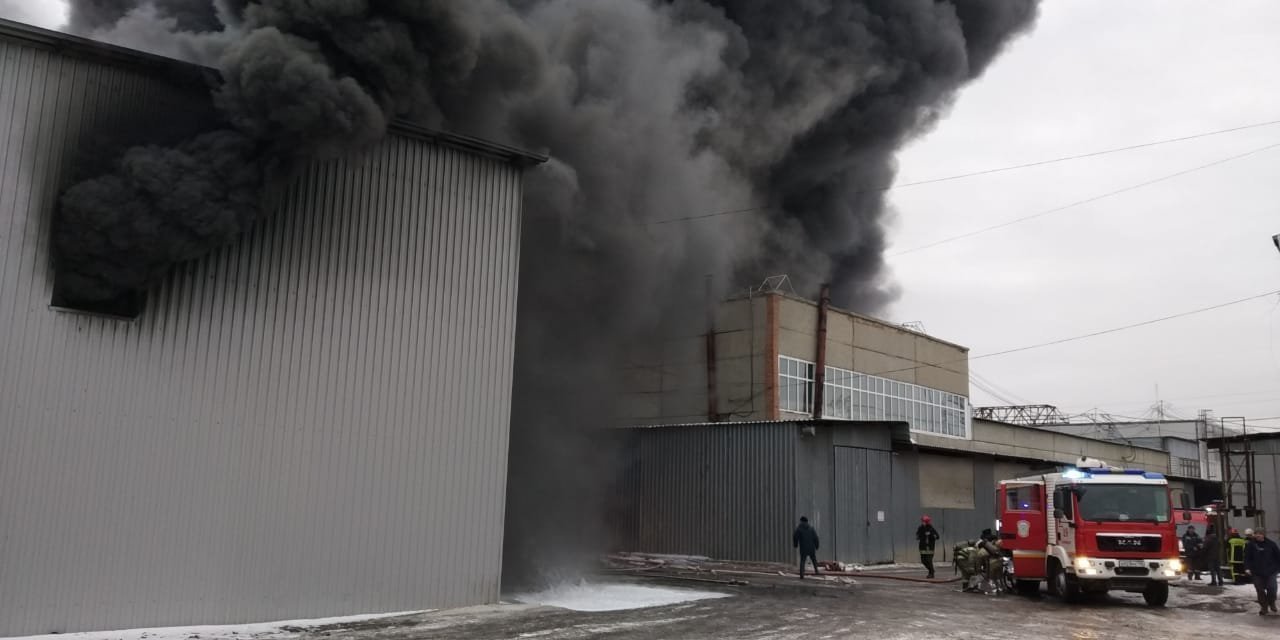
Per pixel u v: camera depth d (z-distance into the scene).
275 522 11.77
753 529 24.75
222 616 11.26
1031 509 17.39
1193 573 23.30
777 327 31.33
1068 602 16.06
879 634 11.45
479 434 13.74
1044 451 47.12
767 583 18.88
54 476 10.38
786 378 31.48
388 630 11.08
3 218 10.41
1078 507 15.84
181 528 11.10
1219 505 24.00
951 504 29.91
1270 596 14.81
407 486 12.93
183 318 11.36
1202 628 12.82
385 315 12.96
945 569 25.61
